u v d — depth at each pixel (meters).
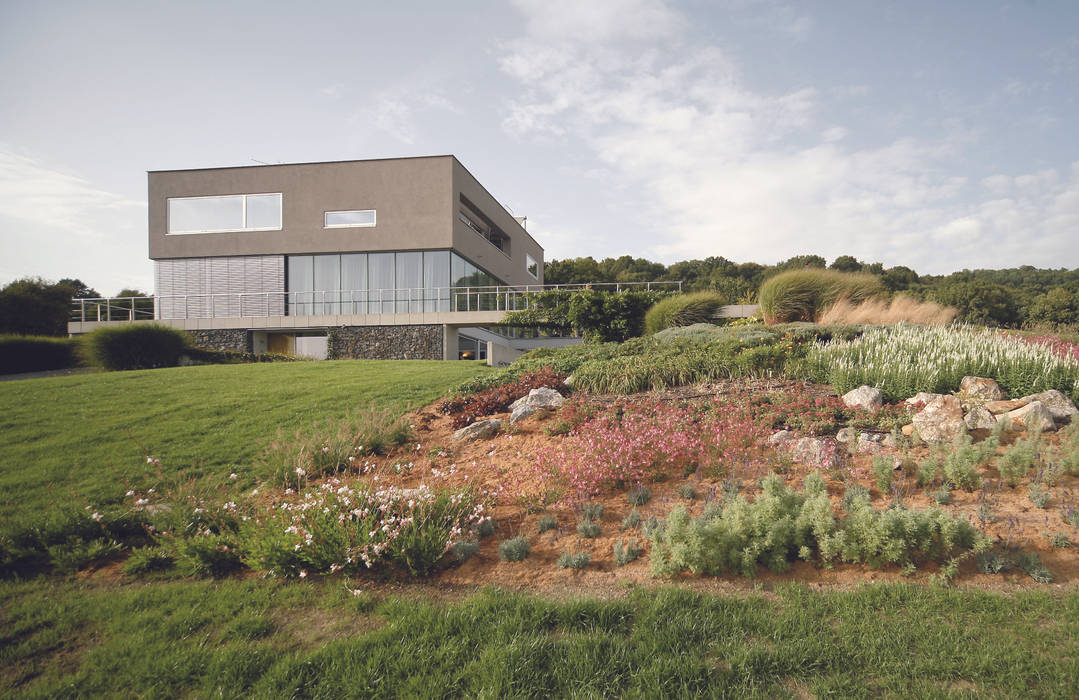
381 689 2.43
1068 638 2.59
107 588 3.73
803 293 13.60
